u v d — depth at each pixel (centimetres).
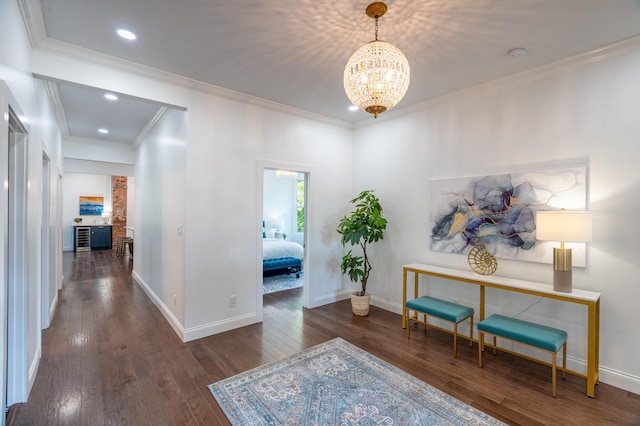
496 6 203
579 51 260
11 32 182
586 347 263
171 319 373
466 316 307
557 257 255
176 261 359
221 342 327
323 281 460
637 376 238
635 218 240
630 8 204
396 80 192
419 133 395
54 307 425
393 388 243
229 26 228
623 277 245
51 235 414
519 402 227
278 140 405
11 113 191
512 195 305
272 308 443
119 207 1076
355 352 305
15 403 220
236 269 367
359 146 480
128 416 210
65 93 362
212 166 347
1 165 166
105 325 372
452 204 356
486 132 329
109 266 752
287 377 259
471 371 270
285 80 325
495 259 312
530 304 296
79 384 247
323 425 201
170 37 244
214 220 348
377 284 450
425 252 387
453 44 251
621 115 247
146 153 523
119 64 281
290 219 910
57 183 461
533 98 295
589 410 218
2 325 166
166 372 266
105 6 204
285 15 215
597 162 258
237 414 212
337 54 269
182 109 330
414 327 372
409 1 198
